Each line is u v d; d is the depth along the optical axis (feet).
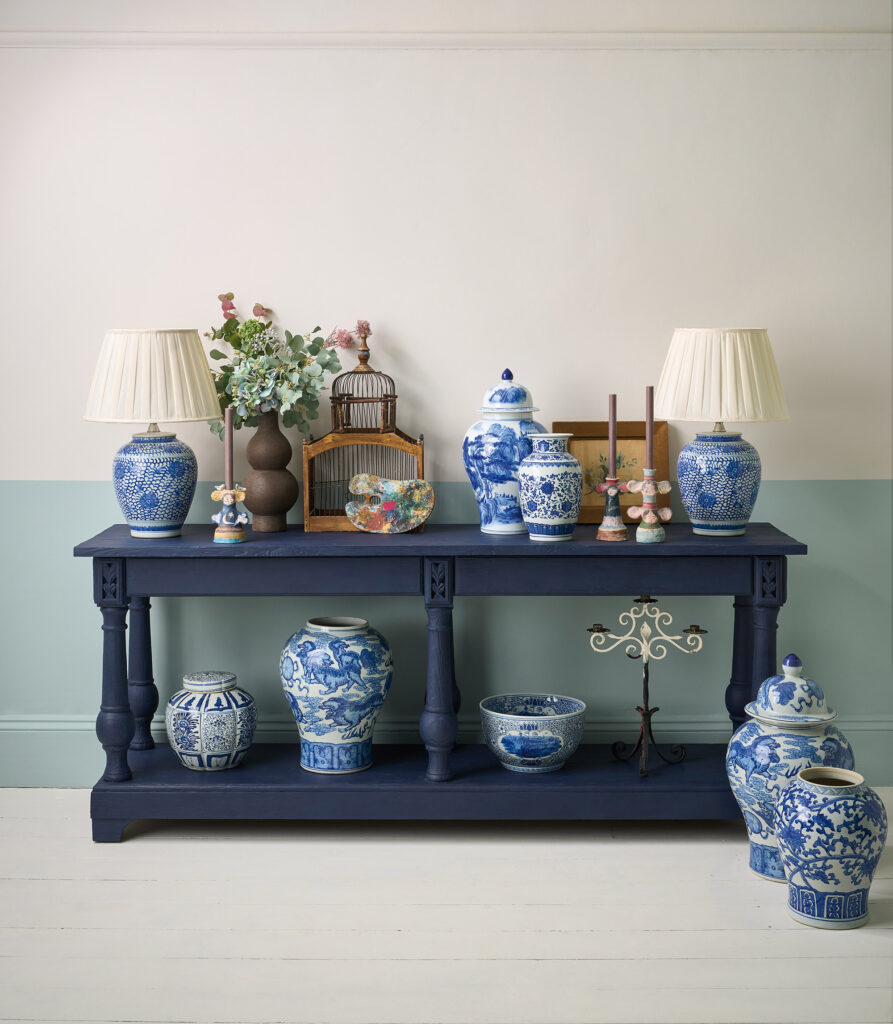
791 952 7.55
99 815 9.39
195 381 9.40
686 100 10.42
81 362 10.62
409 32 10.35
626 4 10.34
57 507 10.73
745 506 9.46
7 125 10.42
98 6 10.34
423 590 9.27
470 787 9.37
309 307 10.60
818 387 10.66
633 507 9.36
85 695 10.89
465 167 10.48
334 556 9.21
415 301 10.59
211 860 9.09
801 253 10.55
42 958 7.47
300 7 10.37
